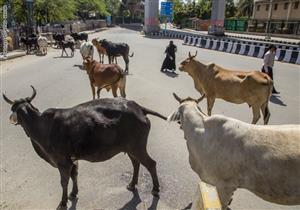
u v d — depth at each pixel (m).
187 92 12.52
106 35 47.00
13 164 6.58
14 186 5.79
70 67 18.16
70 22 55.41
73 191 5.42
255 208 5.24
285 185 3.77
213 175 4.38
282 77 15.72
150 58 21.89
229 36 44.72
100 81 10.03
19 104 5.11
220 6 44.00
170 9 49.91
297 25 48.47
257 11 61.34
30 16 32.75
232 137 4.16
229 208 5.22
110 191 5.65
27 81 14.23
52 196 5.51
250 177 3.99
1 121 8.99
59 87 13.09
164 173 6.23
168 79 14.97
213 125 4.43
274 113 10.07
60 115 4.93
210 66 8.80
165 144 7.55
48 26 39.78
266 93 8.03
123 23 107.12
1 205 5.24
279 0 53.41
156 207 5.20
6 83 13.80
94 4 71.56
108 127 4.88
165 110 10.23
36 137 5.04
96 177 6.11
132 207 5.20
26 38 24.22
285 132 3.94
